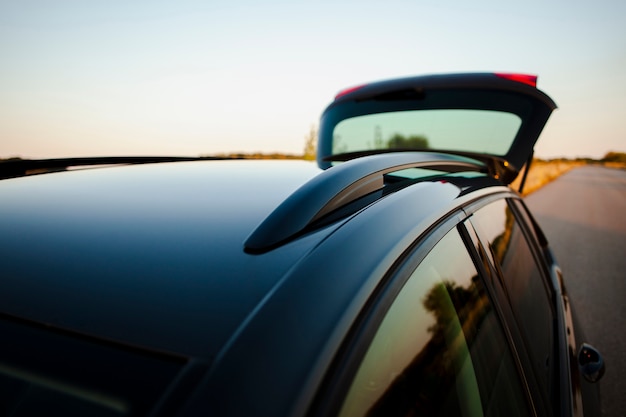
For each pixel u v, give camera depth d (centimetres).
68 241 70
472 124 252
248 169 134
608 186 2361
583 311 430
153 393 41
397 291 62
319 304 49
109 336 48
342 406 45
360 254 60
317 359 44
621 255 664
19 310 53
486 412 82
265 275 56
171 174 123
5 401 45
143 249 66
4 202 93
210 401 39
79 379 44
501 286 114
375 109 277
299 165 149
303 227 68
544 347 141
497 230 139
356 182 83
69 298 54
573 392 136
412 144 277
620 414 258
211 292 54
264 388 40
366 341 51
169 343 46
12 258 65
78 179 117
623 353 337
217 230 72
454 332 82
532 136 231
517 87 226
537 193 1812
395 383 60
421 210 83
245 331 45
